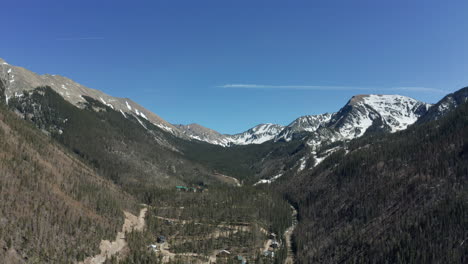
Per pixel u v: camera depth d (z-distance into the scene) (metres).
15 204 175.12
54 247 170.62
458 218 183.50
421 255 170.88
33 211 180.00
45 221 179.12
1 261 148.00
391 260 178.62
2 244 153.88
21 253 156.75
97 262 181.75
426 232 185.00
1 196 174.75
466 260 161.00
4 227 160.88
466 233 173.38
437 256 167.62
